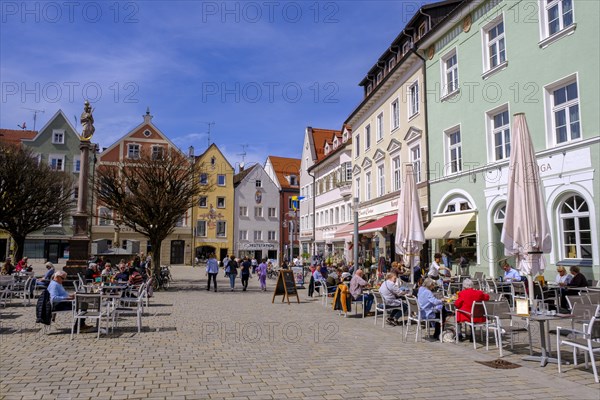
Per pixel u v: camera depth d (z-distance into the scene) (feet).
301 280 95.14
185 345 31.17
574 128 49.67
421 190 78.48
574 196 49.26
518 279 50.70
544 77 52.60
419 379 23.06
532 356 27.32
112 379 22.66
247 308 54.19
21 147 106.52
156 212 76.74
